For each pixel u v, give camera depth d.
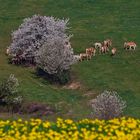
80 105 131.88
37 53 154.88
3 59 165.12
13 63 162.50
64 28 170.00
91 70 156.25
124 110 128.50
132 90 144.00
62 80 149.50
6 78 146.62
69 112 124.38
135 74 153.75
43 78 151.25
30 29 166.38
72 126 81.69
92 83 148.00
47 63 150.75
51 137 75.75
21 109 125.06
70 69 154.88
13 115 119.12
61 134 78.69
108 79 150.50
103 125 82.25
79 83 148.62
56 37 156.50
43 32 166.38
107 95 109.31
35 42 163.75
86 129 81.06
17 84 129.75
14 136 76.88
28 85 143.62
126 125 81.31
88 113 122.69
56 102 132.50
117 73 154.50
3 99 126.25
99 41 177.75
